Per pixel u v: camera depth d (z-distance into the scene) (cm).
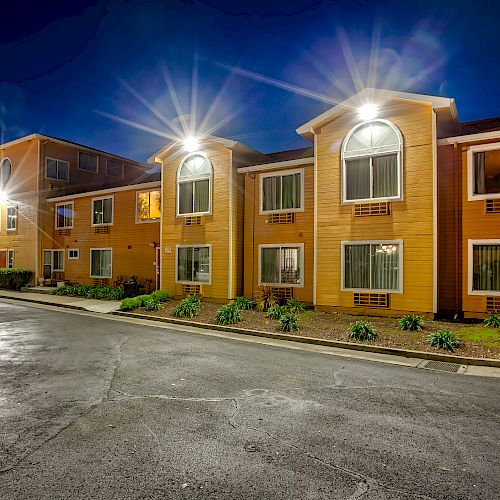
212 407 506
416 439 419
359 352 873
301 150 1833
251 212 1630
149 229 1984
